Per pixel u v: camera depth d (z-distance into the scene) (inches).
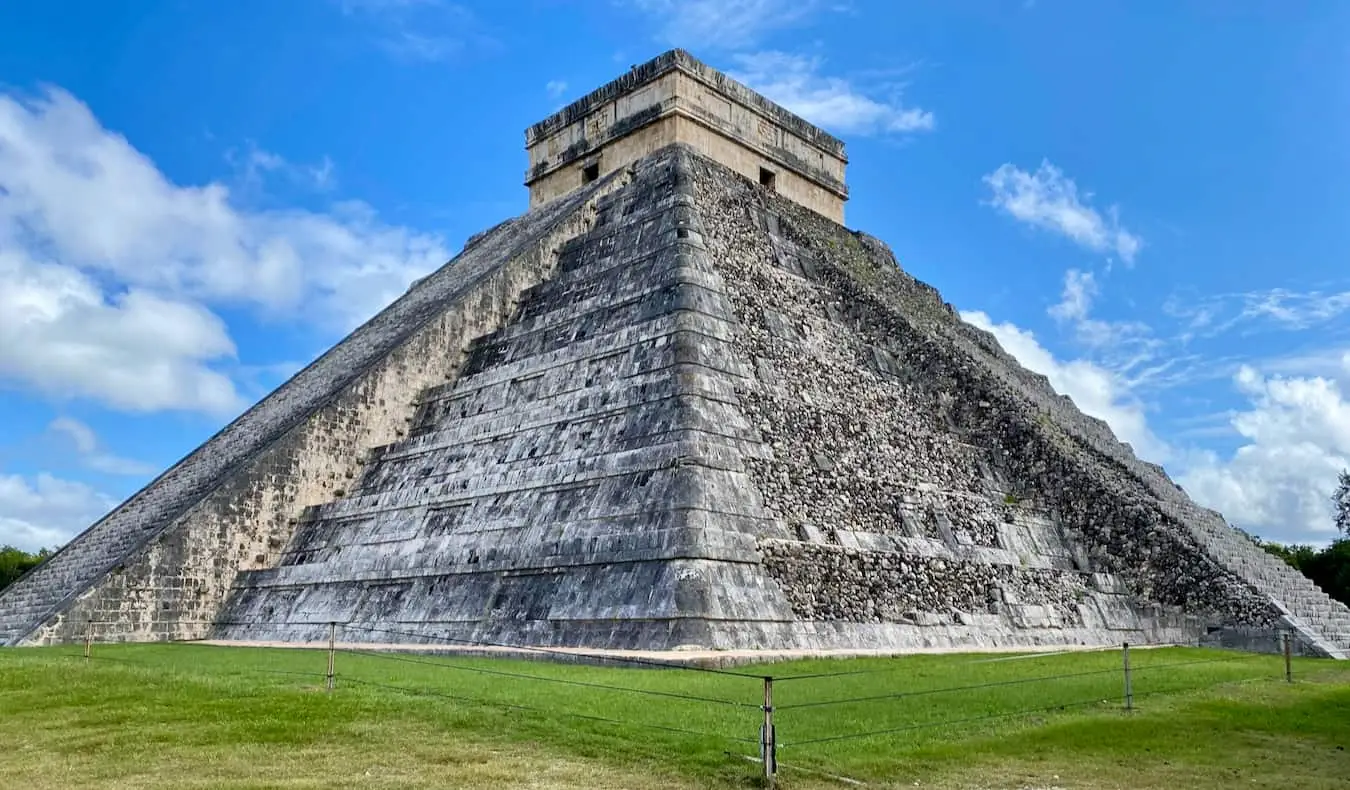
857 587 803.4
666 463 773.9
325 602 909.2
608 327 960.3
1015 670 620.4
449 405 1048.8
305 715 439.5
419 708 451.8
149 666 602.2
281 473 1017.5
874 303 1180.5
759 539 764.0
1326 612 1029.2
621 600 717.9
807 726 422.3
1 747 401.4
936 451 1028.5
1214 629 931.3
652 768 359.6
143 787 339.9
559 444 876.6
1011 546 968.9
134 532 1031.6
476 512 879.1
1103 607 962.7
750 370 913.5
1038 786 345.7
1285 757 392.8
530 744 393.4
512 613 770.2
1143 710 486.9
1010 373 1365.7
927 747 390.6
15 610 1000.2
